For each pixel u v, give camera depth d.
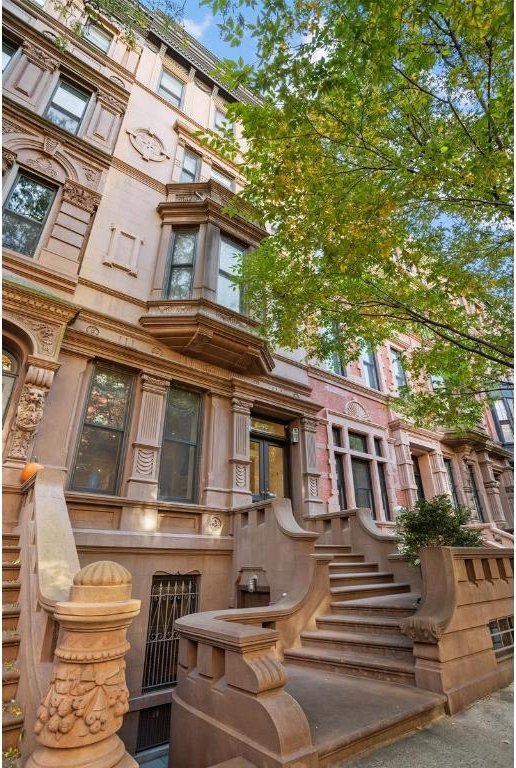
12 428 5.80
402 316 7.25
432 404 7.73
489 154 4.40
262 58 4.28
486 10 3.56
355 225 5.09
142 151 9.70
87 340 6.96
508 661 4.42
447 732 3.08
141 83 10.47
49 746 1.93
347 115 4.87
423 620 3.85
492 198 5.29
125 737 5.25
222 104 12.63
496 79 4.73
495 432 17.94
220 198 9.79
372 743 2.88
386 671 3.98
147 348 7.80
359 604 5.25
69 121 8.70
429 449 13.45
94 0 7.09
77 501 6.03
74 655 2.09
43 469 4.50
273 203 5.70
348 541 7.96
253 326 8.79
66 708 1.99
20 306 6.28
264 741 2.55
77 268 7.35
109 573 2.35
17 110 7.66
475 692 3.75
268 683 2.75
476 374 7.73
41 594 2.84
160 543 6.41
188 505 7.06
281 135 4.73
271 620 4.72
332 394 11.14
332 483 9.79
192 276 8.70
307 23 4.31
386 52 3.85
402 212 5.79
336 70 4.07
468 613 4.17
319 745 2.62
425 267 6.57
